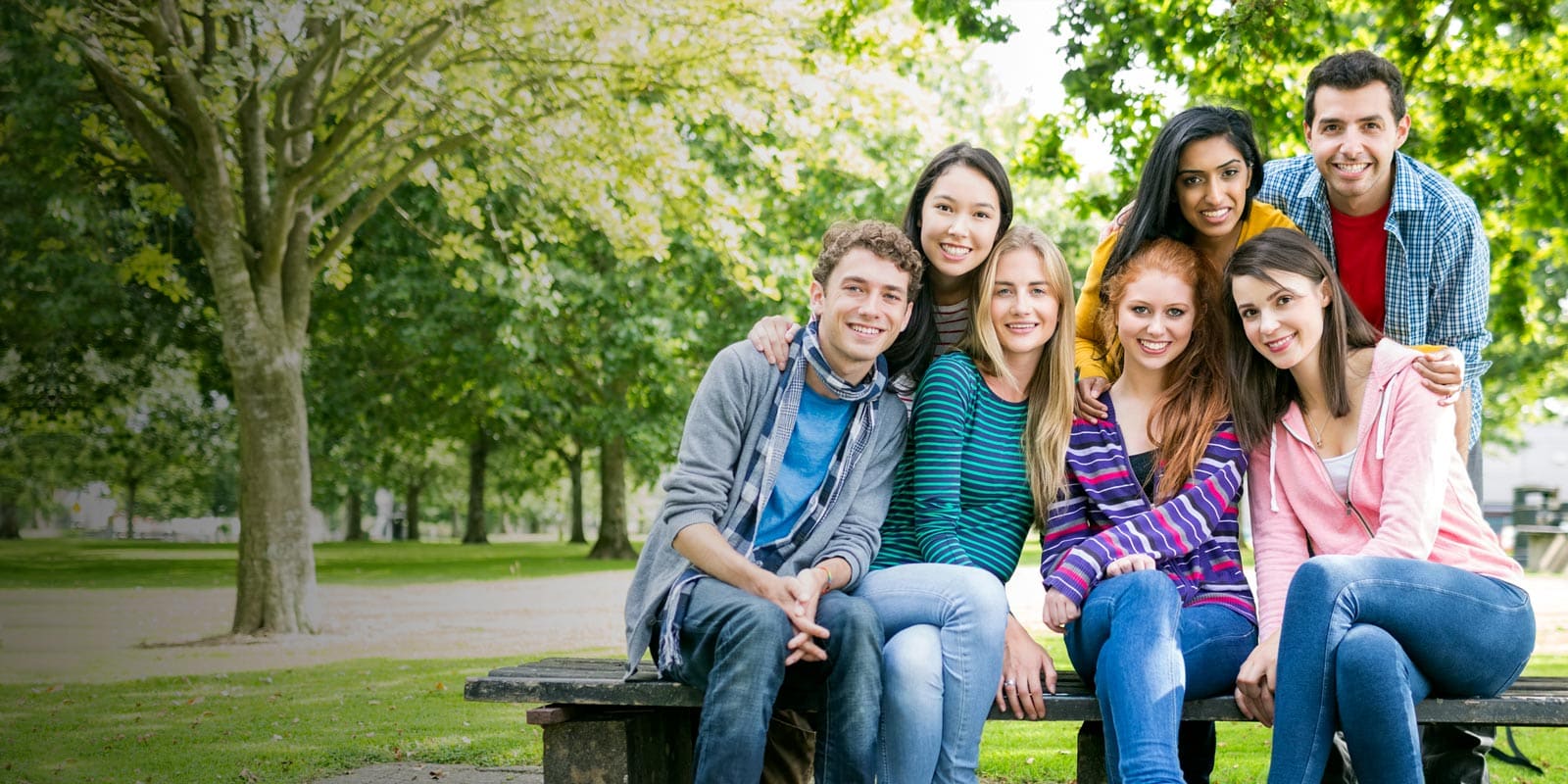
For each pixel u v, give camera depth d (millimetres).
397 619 12188
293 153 11570
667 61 11086
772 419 3150
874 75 11594
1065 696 2891
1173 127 3467
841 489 3154
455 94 10938
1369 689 2578
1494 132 9508
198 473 40500
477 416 23750
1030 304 3188
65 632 11273
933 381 3256
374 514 51188
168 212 12695
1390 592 2703
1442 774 3229
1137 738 2629
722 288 19312
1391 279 3764
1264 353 3094
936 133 12023
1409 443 2930
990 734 5727
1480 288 3699
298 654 9383
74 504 42406
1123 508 3129
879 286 3066
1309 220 3857
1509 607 2801
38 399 20453
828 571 2990
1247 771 4707
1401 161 3736
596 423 21547
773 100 11484
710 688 2766
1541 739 5438
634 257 12000
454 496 54531
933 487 3176
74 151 12766
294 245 11320
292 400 11109
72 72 12031
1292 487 3131
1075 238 21625
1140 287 3186
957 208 3361
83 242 15586
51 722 6078
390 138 11312
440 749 5344
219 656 9281
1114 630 2793
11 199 14398
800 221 18734
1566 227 10922
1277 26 7969
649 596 2992
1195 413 3160
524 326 17531
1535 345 21328
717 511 3062
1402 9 9016
